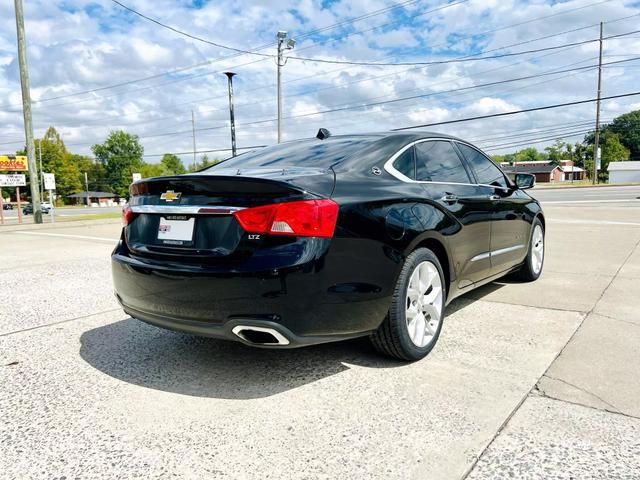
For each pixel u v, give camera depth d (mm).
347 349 3252
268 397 2562
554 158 117500
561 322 3693
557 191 33844
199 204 2602
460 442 2086
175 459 2012
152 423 2311
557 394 2496
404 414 2338
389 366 2945
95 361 3119
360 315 2625
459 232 3414
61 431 2246
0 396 2615
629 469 1880
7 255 8094
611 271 5559
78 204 96688
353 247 2568
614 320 3711
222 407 2461
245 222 2455
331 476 1877
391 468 1920
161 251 2734
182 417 2363
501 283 5141
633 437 2092
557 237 8609
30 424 2314
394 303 2809
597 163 49969
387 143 3316
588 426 2186
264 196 2451
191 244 2623
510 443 2068
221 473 1911
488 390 2568
